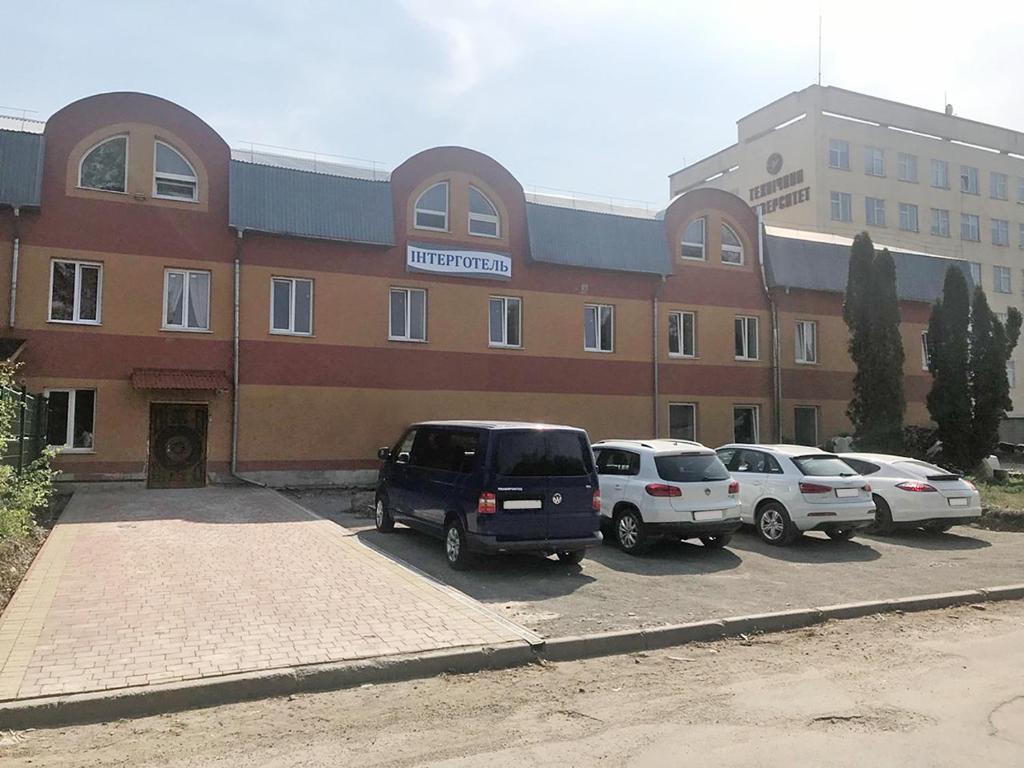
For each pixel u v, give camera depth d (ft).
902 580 31.45
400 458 38.11
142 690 16.79
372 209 62.80
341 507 50.14
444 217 66.85
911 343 87.25
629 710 16.97
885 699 17.65
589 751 14.64
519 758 14.30
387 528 39.45
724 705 17.29
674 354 75.77
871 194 156.97
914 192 161.79
